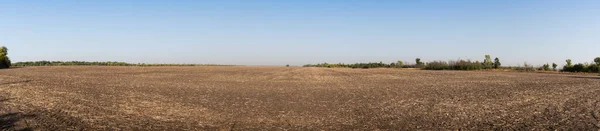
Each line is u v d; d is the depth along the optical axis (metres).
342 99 10.24
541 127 6.52
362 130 6.63
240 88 12.95
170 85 13.73
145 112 8.04
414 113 8.04
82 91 11.35
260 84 14.52
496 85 13.70
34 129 6.35
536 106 8.53
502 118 7.34
